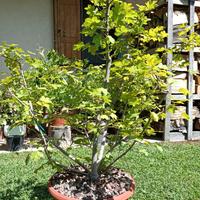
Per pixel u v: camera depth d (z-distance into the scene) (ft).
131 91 7.55
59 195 7.29
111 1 7.04
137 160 14.12
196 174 12.71
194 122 19.92
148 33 8.10
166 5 17.88
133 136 7.63
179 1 17.99
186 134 19.03
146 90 7.72
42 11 21.01
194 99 18.90
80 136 9.25
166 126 18.43
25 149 16.46
